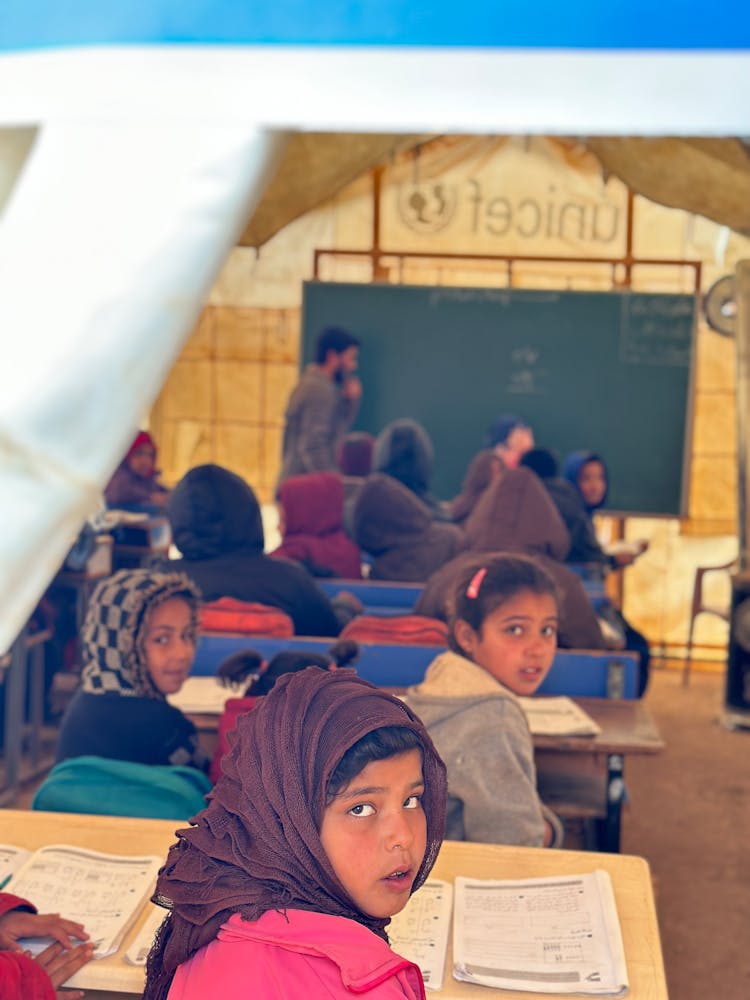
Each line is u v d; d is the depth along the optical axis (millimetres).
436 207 7395
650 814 4754
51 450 921
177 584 2957
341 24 898
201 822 1354
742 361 5984
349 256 7496
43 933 1769
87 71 914
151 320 924
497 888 1979
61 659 5238
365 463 6879
